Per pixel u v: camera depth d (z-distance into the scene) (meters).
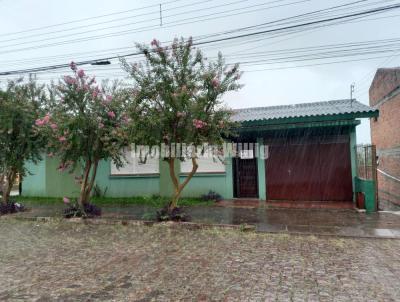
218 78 7.87
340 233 6.87
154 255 5.82
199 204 10.83
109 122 8.95
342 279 4.51
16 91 10.13
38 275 4.97
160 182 12.61
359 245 6.11
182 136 8.05
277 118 10.02
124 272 5.00
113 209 10.55
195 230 7.65
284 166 11.36
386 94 15.16
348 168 10.68
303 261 5.29
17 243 6.95
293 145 11.28
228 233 7.22
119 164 9.62
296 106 13.45
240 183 11.98
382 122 16.08
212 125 7.76
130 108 7.90
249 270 4.95
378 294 4.01
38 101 10.63
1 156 10.27
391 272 4.73
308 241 6.45
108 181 13.17
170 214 8.38
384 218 8.26
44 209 11.01
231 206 10.42
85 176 9.52
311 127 10.51
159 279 4.68
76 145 8.93
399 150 13.62
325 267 5.00
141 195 12.80
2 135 10.09
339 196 10.77
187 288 4.34
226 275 4.77
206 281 4.57
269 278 4.62
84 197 9.48
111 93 9.14
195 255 5.77
